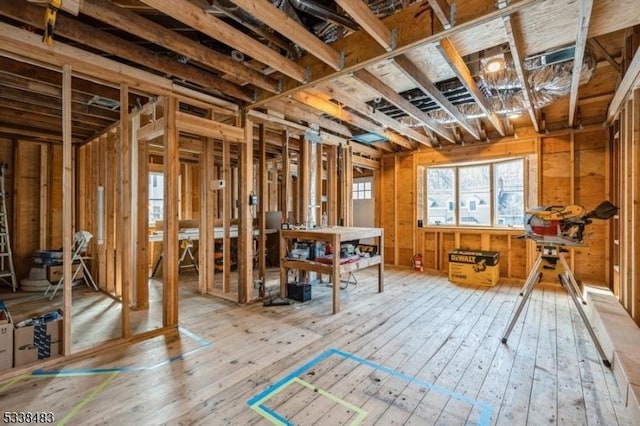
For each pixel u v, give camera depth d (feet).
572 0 6.85
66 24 7.51
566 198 15.96
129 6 7.92
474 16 6.76
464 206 19.97
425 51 9.18
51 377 7.32
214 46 10.11
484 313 11.92
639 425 5.37
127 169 9.52
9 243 14.96
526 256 17.37
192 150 17.81
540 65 9.74
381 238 15.08
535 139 16.74
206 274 14.75
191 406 6.27
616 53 10.70
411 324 10.76
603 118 14.90
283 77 10.89
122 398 6.52
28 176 16.53
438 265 20.38
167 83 10.35
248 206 13.17
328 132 17.52
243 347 8.93
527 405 6.36
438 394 6.72
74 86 10.82
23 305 12.67
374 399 6.53
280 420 5.87
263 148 14.12
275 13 7.00
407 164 21.72
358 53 8.59
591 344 9.17
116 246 13.88
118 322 10.85
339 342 9.29
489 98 12.67
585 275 15.39
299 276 15.52
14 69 9.64
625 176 10.81
